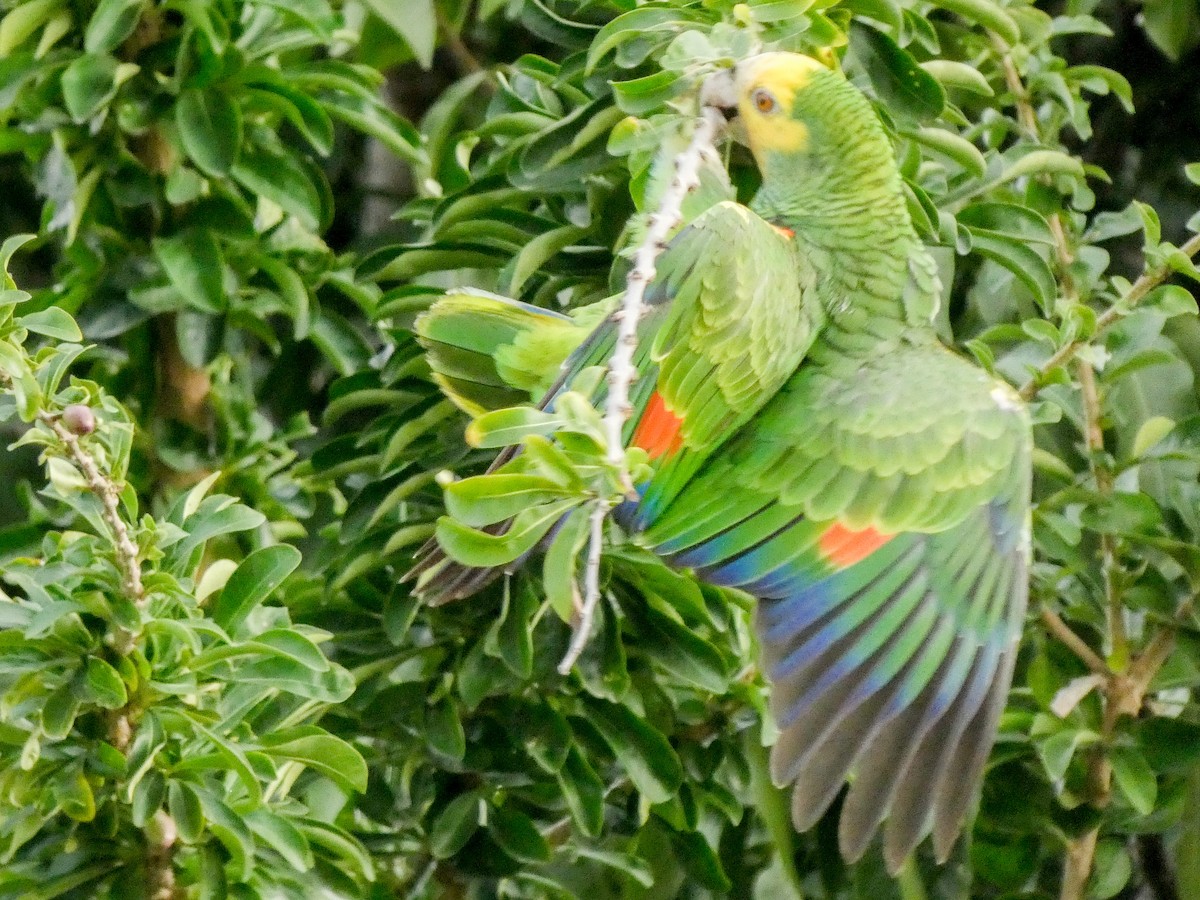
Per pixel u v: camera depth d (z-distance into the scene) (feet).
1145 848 28.66
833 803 25.98
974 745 18.43
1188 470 26.61
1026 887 27.17
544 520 15.03
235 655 20.92
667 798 24.26
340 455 26.12
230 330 29.84
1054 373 23.29
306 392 32.99
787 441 18.44
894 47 23.70
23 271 35.73
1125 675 25.16
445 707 24.58
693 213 19.67
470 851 24.85
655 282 17.25
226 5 28.96
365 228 35.91
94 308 28.55
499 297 19.44
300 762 21.99
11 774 20.94
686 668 24.03
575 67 24.34
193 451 29.58
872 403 18.57
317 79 29.22
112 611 20.17
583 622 14.67
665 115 20.71
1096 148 33.37
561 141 23.26
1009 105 30.35
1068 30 27.76
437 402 24.36
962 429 18.69
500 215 25.30
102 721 21.17
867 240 19.26
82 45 29.12
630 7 23.91
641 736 24.48
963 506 18.60
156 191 28.58
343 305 32.55
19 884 21.98
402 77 37.65
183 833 20.77
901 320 19.29
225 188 29.27
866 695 17.87
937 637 18.34
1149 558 25.80
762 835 27.27
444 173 31.22
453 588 18.19
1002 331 24.89
